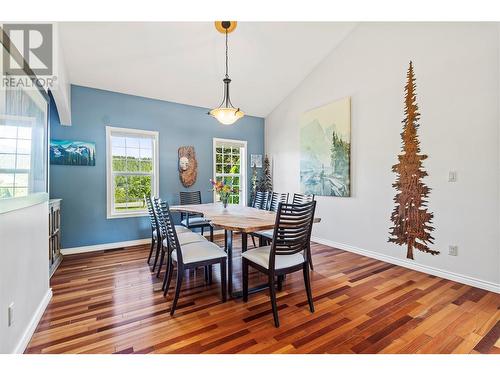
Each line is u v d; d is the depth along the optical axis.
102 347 1.60
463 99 2.55
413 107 2.97
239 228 2.05
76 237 3.74
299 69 4.34
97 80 3.74
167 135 4.51
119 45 3.25
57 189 3.61
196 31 3.25
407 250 3.07
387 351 1.57
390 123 3.23
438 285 2.54
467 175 2.54
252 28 3.38
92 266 3.13
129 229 4.15
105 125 3.94
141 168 4.31
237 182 5.43
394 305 2.14
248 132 5.48
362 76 3.56
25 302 1.65
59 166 3.62
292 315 1.98
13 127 1.52
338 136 3.91
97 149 3.88
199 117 4.84
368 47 3.47
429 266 2.86
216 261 2.20
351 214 3.75
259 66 4.11
